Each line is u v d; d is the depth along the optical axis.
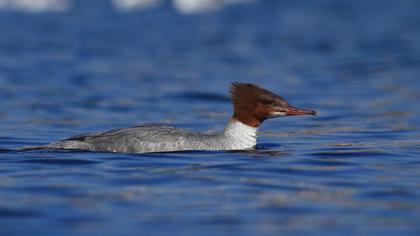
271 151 13.63
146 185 10.88
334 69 28.14
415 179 11.38
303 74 27.17
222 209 9.74
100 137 13.48
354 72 27.42
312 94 23.22
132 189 10.66
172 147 13.20
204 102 22.06
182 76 26.88
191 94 23.11
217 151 13.33
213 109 20.88
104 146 13.30
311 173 11.77
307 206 9.91
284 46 34.28
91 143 13.42
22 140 15.57
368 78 26.12
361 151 13.75
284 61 30.28
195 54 32.34
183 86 24.75
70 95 22.73
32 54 31.69
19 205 9.76
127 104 21.34
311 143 14.99
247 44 35.03
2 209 9.58
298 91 23.80
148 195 10.34
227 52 32.81
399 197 10.32
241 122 13.71
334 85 24.88
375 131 16.77
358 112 19.89
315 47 33.78
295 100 22.22
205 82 25.61
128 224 9.06
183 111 20.47
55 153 13.08
